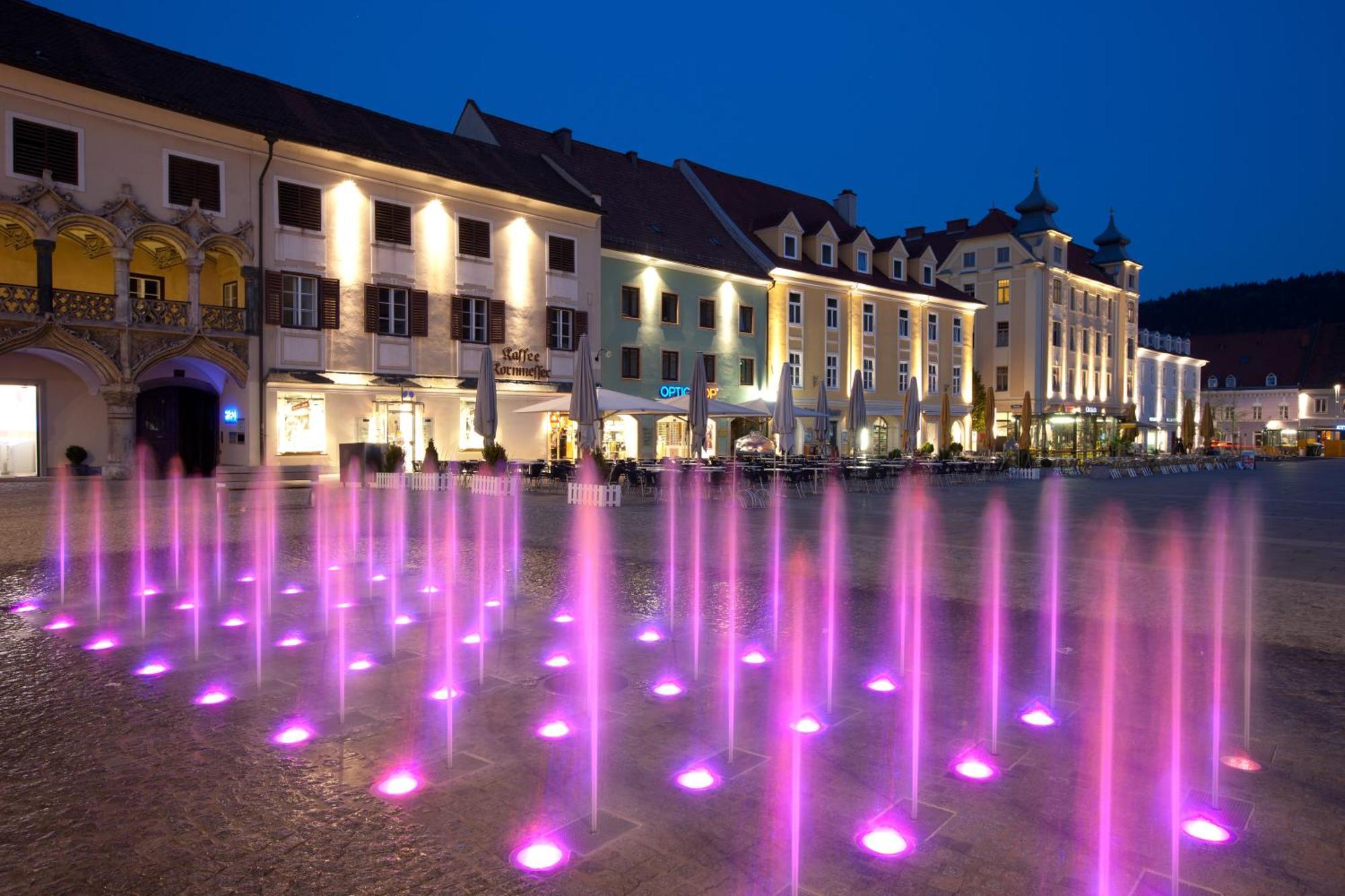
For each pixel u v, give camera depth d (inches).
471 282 1262.3
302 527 638.5
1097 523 717.3
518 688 253.8
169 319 1002.1
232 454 1091.3
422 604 371.6
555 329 1368.1
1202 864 152.1
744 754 203.3
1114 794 181.3
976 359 2511.1
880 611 358.6
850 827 166.1
